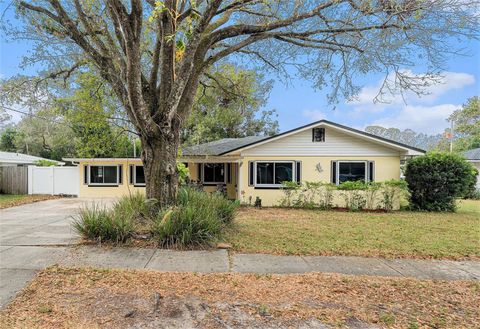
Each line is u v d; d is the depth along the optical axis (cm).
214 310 318
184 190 741
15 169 1703
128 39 565
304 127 1265
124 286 379
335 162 1279
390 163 1263
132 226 597
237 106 1274
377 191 1216
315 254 545
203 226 593
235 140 1780
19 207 1191
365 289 383
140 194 797
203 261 491
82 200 1451
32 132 2903
